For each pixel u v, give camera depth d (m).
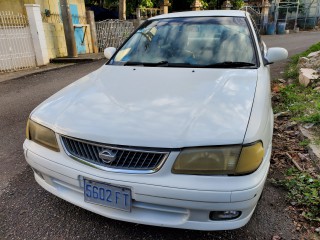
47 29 9.80
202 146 1.64
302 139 3.22
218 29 3.01
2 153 3.31
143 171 1.69
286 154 3.01
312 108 3.87
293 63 7.35
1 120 4.45
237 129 1.70
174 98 2.05
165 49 2.95
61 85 6.66
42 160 1.98
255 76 2.41
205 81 2.31
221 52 2.78
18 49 8.55
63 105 2.13
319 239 1.96
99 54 11.37
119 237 2.04
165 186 1.64
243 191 1.61
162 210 1.74
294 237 1.99
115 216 1.85
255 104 1.98
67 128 1.88
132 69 2.71
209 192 1.61
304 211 2.22
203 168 1.65
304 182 2.52
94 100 2.12
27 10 8.60
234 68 2.57
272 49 3.00
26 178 2.78
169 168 1.66
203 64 2.68
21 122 4.34
